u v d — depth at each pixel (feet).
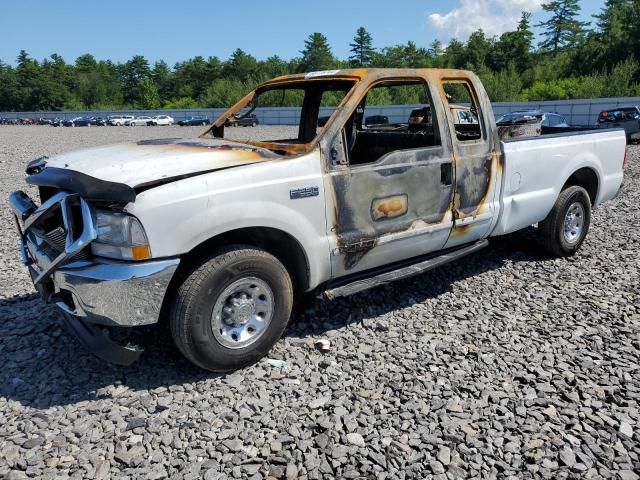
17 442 9.76
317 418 10.48
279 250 12.98
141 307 10.54
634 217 26.78
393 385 11.52
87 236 10.37
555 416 10.52
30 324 14.34
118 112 236.43
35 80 387.34
